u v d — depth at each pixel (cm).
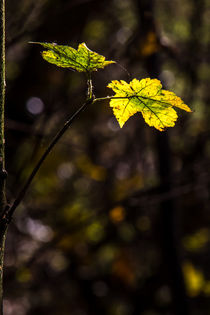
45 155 59
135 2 212
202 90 301
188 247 279
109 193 290
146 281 297
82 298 312
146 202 193
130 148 327
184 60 241
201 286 233
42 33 211
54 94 226
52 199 303
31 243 281
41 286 302
